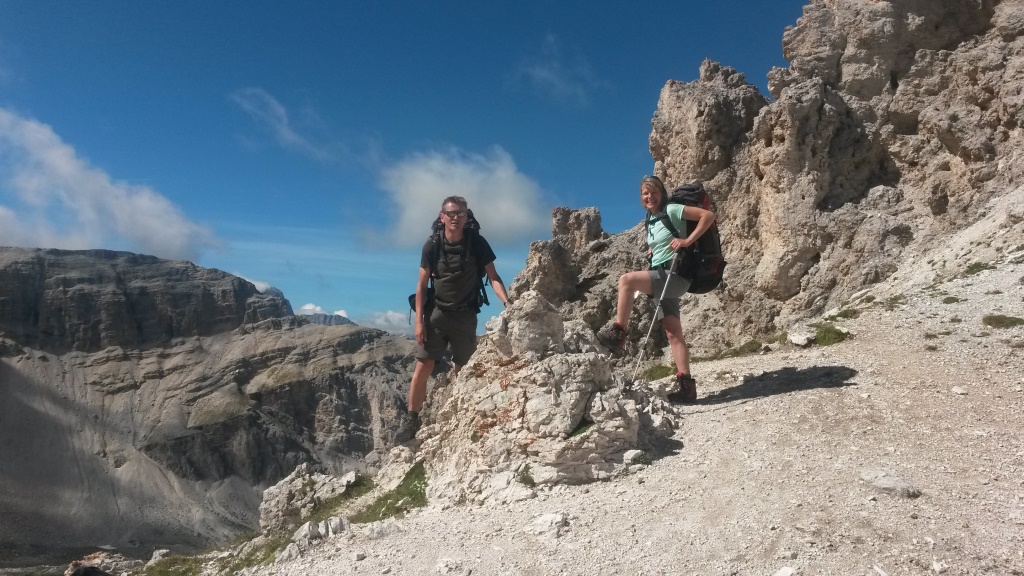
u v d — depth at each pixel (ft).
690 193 34.55
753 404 36.65
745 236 92.32
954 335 44.34
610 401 31.99
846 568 20.16
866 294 73.00
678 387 40.81
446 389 53.21
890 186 83.71
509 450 31.73
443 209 33.22
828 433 31.53
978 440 29.30
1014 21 80.38
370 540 27.84
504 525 26.91
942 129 78.54
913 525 22.18
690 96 104.17
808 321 55.26
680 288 35.32
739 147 96.43
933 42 86.17
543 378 32.27
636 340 99.40
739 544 22.45
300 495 47.80
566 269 111.96
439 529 27.73
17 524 620.49
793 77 90.99
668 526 24.52
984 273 55.93
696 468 29.45
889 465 27.37
